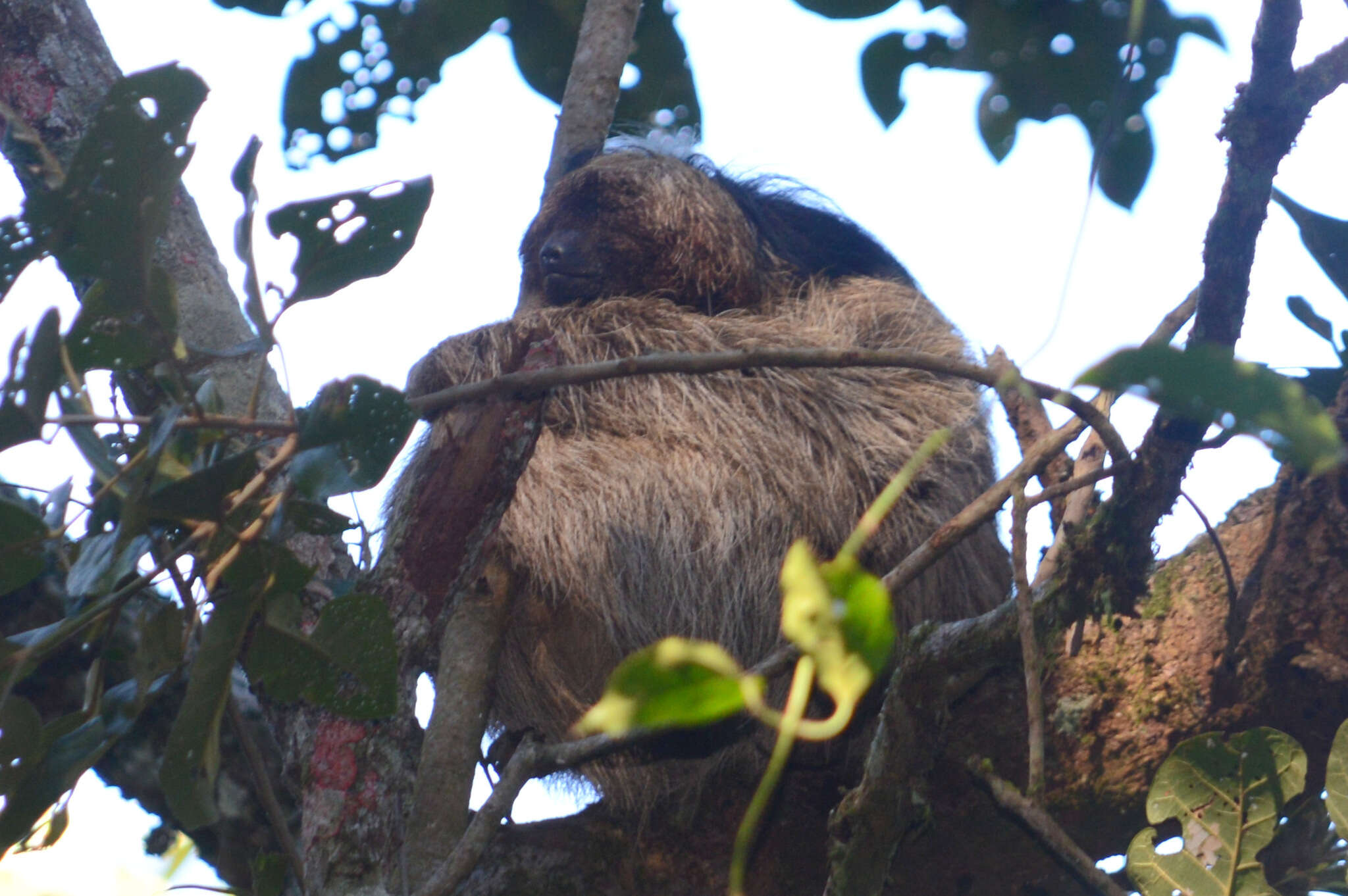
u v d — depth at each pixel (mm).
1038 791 4711
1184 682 5324
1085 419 4828
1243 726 5238
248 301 4344
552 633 7219
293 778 5762
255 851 6914
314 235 4441
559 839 6535
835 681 2086
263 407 7586
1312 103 4363
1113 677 5473
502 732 7570
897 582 4945
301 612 4930
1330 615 5086
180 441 4633
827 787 6473
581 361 8281
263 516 4555
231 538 4617
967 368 4746
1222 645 5270
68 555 5309
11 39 7961
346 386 4367
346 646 4887
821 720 6555
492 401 5438
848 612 2104
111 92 3947
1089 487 6688
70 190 4078
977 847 5855
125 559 4633
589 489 7340
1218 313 4520
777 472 7500
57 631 4602
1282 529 5250
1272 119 4332
